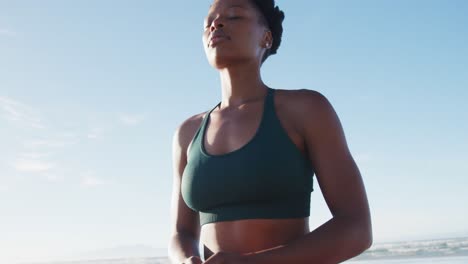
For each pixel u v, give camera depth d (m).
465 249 22.17
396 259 21.16
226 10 1.86
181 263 1.70
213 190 1.63
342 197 1.61
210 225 1.68
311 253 1.41
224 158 1.64
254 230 1.59
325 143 1.66
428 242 25.14
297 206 1.63
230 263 1.36
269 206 1.60
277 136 1.65
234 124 1.76
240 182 1.59
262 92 1.84
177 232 1.92
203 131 1.84
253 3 1.92
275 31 2.00
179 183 1.98
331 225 1.49
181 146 1.98
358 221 1.53
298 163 1.63
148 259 43.56
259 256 1.38
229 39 1.81
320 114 1.68
